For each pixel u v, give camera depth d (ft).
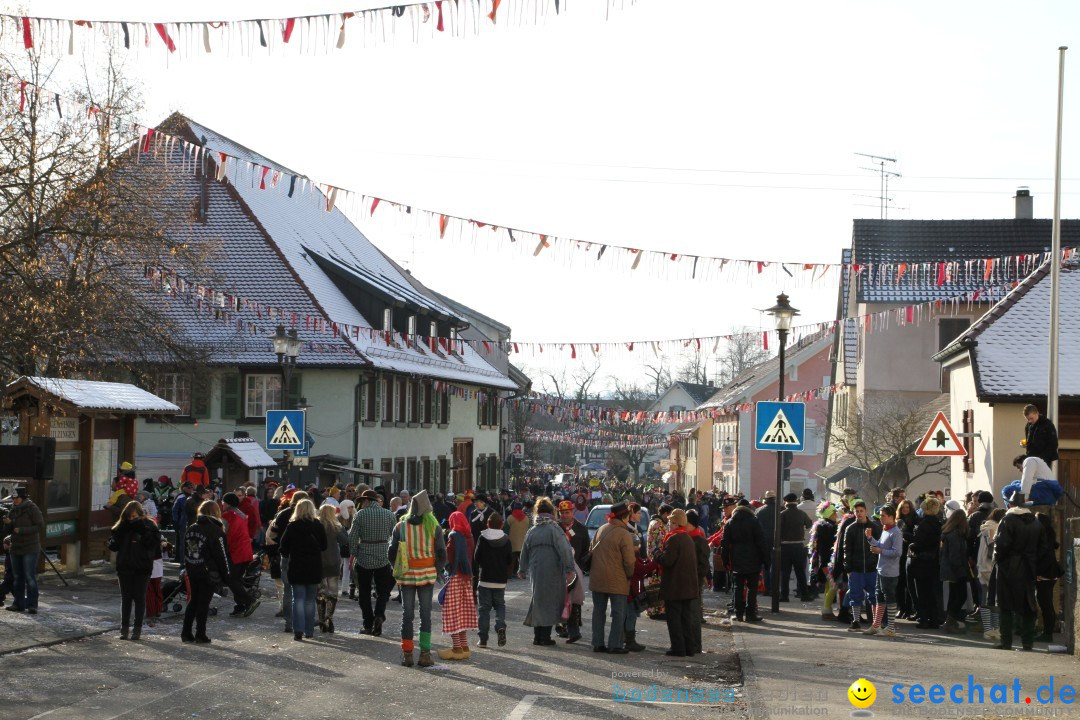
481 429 206.90
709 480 263.29
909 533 62.03
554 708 35.14
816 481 213.25
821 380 214.07
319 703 35.50
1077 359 76.28
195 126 149.59
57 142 83.20
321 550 50.65
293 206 170.81
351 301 156.87
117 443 79.46
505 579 51.29
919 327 127.65
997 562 47.96
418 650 47.85
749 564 60.80
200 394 136.67
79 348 90.99
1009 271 129.29
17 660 43.52
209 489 73.26
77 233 86.17
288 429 83.15
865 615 64.59
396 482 155.53
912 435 109.91
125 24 37.37
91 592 66.08
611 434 305.12
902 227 136.87
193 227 143.13
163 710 34.04
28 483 69.31
